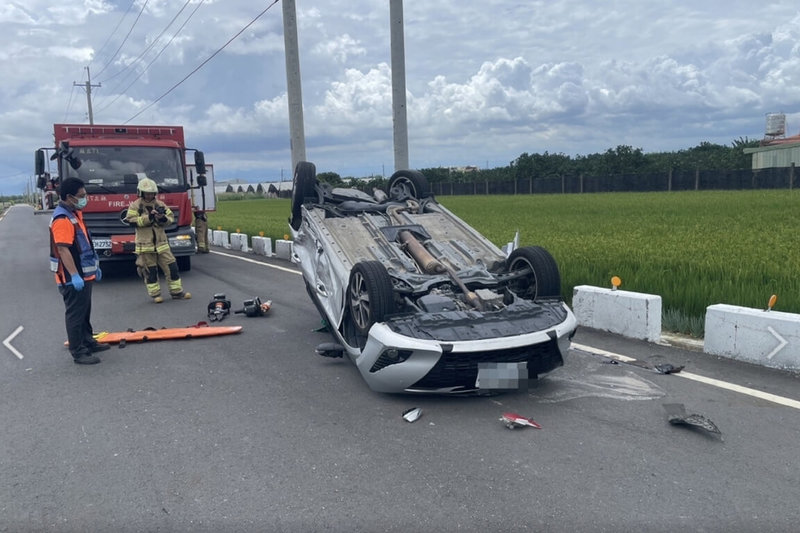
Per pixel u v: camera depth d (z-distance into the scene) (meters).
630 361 6.60
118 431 5.18
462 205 36.44
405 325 5.50
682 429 4.89
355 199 8.70
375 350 5.52
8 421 5.46
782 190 37.28
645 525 3.58
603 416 5.20
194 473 4.39
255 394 6.00
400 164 14.87
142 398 5.98
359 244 7.32
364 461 4.50
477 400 5.66
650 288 9.14
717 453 4.46
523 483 4.10
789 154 45.12
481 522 3.65
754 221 18.53
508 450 4.61
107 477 4.37
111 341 7.95
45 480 4.35
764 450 4.48
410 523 3.67
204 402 5.82
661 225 18.30
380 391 5.75
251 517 3.79
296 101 17.17
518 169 67.94
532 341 5.35
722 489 3.96
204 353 7.50
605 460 4.40
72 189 7.14
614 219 21.67
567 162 67.38
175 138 14.69
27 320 9.61
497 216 25.12
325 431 5.06
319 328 8.41
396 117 14.76
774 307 7.48
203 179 14.71
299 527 3.66
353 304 6.19
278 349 7.60
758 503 3.79
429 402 5.66
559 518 3.67
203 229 18.55
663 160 60.44
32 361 7.34
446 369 5.28
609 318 7.82
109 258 12.62
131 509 3.93
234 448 4.79
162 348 7.78
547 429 4.97
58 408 5.75
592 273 10.30
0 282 13.88
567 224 20.00
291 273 13.95
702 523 3.59
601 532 3.52
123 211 12.56
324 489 4.11
